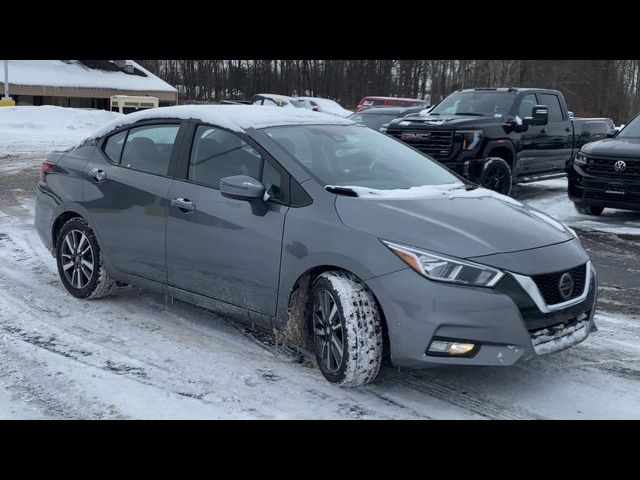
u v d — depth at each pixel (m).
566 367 4.70
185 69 70.25
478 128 10.98
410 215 4.25
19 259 7.26
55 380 4.33
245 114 5.23
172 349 4.88
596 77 59.94
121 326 5.34
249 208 4.65
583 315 4.36
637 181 9.78
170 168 5.23
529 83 59.59
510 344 3.94
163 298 6.05
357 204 4.33
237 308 4.81
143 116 5.66
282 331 4.59
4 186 12.41
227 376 4.43
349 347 4.07
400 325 3.98
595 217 10.82
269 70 70.44
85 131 26.11
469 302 3.89
